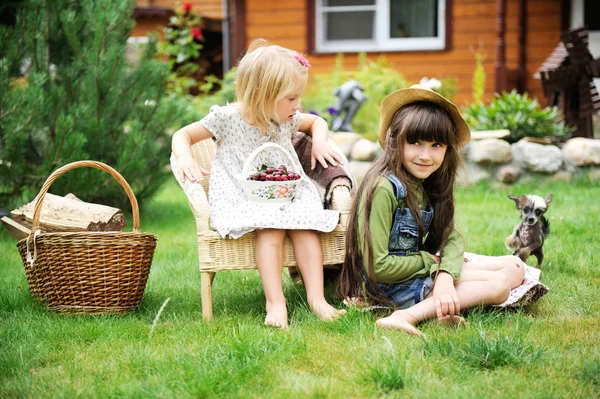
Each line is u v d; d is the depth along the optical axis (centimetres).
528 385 208
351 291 292
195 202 287
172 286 348
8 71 489
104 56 511
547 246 409
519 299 288
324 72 1020
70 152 477
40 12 503
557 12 948
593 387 206
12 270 382
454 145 279
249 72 290
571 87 741
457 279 271
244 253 284
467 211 545
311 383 212
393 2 1005
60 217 346
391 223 278
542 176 682
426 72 1000
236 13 1036
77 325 278
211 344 249
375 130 839
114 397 206
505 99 755
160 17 1088
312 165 322
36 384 219
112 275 294
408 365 221
